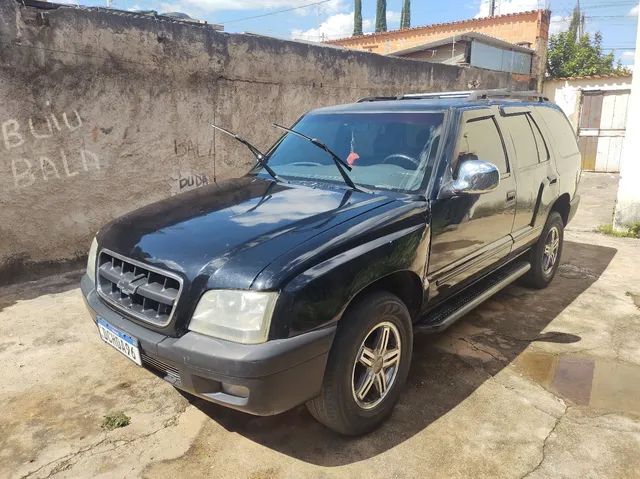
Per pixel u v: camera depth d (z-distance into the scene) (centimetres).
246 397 237
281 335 234
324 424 281
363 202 311
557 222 517
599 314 459
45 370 361
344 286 254
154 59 587
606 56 2398
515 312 462
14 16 484
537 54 1838
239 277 238
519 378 352
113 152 575
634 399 327
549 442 285
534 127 466
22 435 293
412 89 1020
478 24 1991
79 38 527
